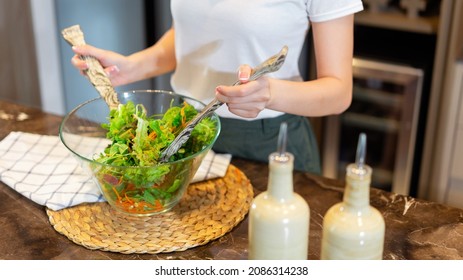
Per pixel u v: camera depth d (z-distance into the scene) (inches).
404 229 49.8
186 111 51.2
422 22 97.3
